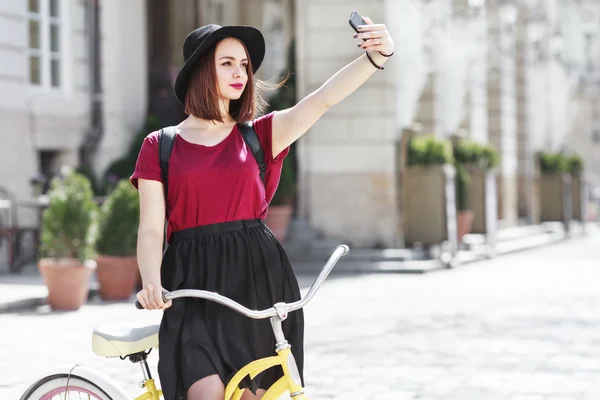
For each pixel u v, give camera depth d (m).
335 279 14.58
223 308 3.50
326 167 17.09
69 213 10.70
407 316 10.35
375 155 16.86
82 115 16.03
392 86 17.03
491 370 7.32
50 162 15.80
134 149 16.34
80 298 10.70
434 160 17.11
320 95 3.57
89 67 16.20
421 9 18.44
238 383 3.39
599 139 43.62
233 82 3.59
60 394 3.69
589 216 35.34
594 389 6.63
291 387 3.38
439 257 17.12
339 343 8.56
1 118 14.17
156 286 3.39
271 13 22.25
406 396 6.40
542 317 10.30
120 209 11.49
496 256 19.81
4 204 13.50
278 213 15.72
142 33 17.31
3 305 10.40
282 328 3.63
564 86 32.59
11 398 6.28
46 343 8.40
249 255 3.55
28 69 14.96
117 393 3.53
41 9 15.30
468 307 11.13
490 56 24.83
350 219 16.98
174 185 3.54
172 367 3.42
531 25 27.36
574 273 15.79
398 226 17.03
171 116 18.44
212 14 20.41
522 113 27.92
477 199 19.59
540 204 28.30
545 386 6.73
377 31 3.47
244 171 3.56
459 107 21.36
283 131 3.64
